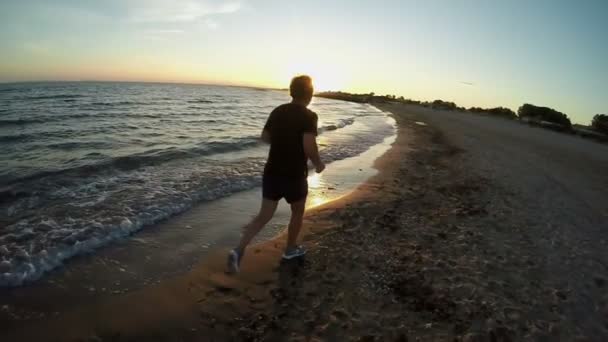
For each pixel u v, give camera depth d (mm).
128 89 56250
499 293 3221
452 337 2617
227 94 63625
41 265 3277
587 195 7273
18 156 7371
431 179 7562
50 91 37438
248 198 5727
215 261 3580
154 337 2488
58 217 4355
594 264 3977
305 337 2545
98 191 5426
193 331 2566
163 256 3641
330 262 3645
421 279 3387
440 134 17094
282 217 4926
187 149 9023
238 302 2930
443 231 4633
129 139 10258
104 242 3842
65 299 2844
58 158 7344
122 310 2744
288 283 3230
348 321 2738
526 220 5289
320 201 5734
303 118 3076
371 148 11445
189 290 3064
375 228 4598
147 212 4672
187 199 5316
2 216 4297
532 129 27828
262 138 3295
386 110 40938
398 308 2930
